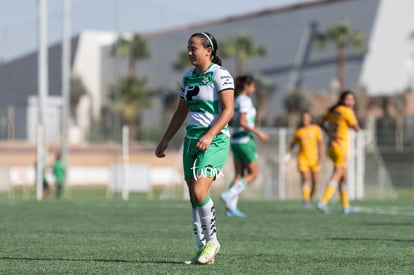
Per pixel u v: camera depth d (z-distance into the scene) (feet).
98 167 344.49
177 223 92.68
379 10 593.42
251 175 106.52
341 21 607.37
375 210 122.21
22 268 51.16
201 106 53.57
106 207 128.36
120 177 215.10
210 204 53.42
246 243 68.69
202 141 51.60
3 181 227.40
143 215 107.34
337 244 67.92
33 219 98.48
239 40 613.52
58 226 87.45
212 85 53.26
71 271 49.67
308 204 128.98
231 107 52.75
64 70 291.17
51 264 53.36
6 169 227.61
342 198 114.21
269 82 626.23
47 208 124.36
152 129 515.50
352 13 609.01
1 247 64.75
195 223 54.70
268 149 197.16
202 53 53.42
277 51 640.99
